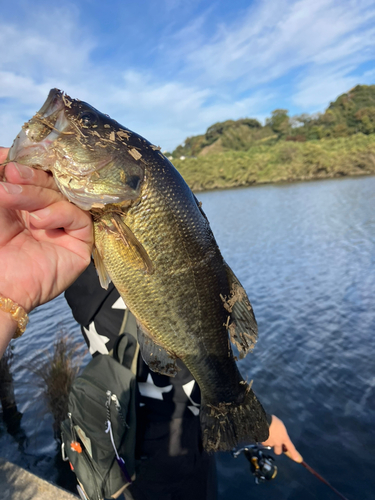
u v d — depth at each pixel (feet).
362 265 7.39
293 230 12.64
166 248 1.12
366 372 3.63
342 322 4.87
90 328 1.52
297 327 4.89
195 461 1.45
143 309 1.15
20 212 0.93
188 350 1.21
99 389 1.29
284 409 3.21
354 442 2.74
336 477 2.45
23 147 1.01
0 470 1.86
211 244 1.20
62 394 3.03
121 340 1.40
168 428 1.42
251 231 13.43
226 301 1.24
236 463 2.65
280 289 6.58
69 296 1.56
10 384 3.37
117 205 1.08
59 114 1.07
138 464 1.40
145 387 1.43
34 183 0.84
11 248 0.89
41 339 4.92
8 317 0.82
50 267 0.90
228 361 1.29
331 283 6.54
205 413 1.30
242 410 1.33
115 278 1.13
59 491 1.72
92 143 1.05
